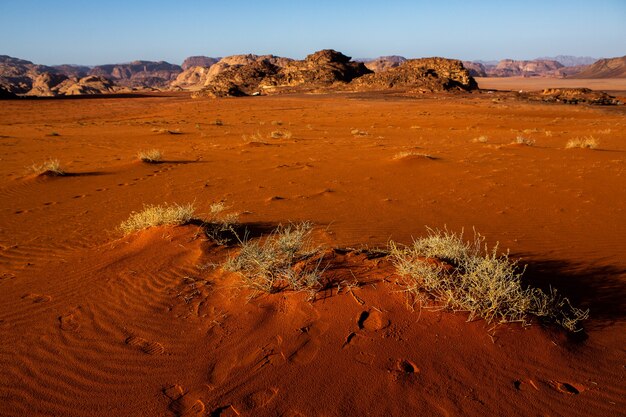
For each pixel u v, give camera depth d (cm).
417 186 1062
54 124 4091
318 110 5950
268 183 1145
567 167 1288
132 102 9325
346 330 345
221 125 3759
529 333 341
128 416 282
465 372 307
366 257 446
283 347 336
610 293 435
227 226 664
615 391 297
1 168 1542
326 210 845
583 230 691
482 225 729
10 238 709
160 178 1258
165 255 532
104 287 463
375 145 2025
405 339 333
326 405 282
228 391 297
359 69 16825
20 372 331
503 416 274
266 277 416
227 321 377
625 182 1059
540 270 507
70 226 774
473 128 3306
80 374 325
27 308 430
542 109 5656
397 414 274
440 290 373
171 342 356
